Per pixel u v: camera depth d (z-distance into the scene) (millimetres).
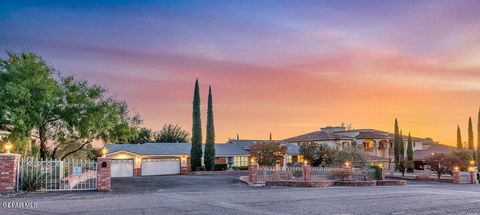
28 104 27734
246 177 36344
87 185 26375
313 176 35094
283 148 52500
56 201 17484
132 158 52375
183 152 56219
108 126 33531
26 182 21016
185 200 18703
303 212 15867
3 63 28781
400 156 70938
